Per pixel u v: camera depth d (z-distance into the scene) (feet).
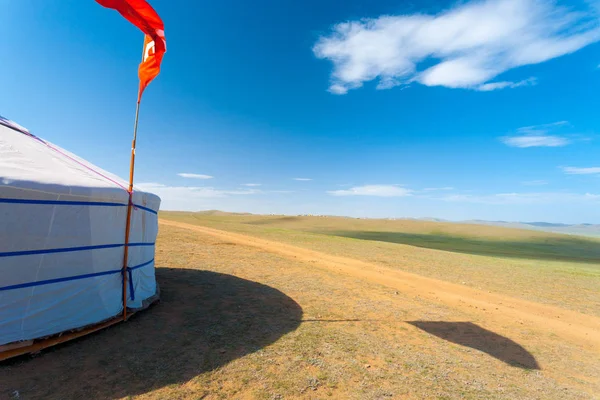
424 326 22.22
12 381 11.23
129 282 18.60
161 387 11.80
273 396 11.92
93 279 16.12
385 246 85.05
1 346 12.39
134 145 18.76
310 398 12.05
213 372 13.29
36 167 15.47
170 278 29.25
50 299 14.34
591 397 14.10
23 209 13.44
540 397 13.64
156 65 18.88
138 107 19.03
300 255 54.08
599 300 35.60
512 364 17.08
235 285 28.84
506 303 31.32
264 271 36.91
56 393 10.82
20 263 13.42
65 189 14.58
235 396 11.71
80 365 12.80
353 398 12.30
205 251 47.62
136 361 13.56
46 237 14.16
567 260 92.84
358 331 19.98
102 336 15.64
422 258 63.67
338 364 15.14
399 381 13.97
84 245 15.61
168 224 98.48
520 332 22.71
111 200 16.80
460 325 23.15
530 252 115.96
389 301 28.09
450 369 15.65
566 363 17.87
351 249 71.05
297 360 15.16
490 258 74.95
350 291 30.63
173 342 15.81
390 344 18.33
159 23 18.54
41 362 12.73
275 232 107.14
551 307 31.09
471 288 37.24
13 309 13.16
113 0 16.84
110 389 11.37
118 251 17.61
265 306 23.41
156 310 20.24
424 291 33.76
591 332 24.36
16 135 18.03
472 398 13.00
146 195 20.17
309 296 27.48
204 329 17.89
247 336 17.51
